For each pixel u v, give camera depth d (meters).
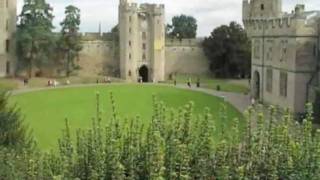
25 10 117.12
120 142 15.27
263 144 14.56
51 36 118.00
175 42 135.38
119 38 126.62
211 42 133.00
